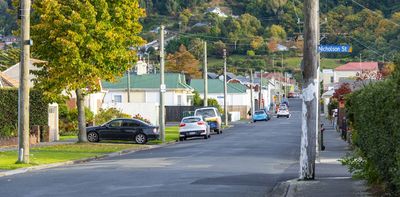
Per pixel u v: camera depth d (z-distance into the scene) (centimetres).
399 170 1387
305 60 2275
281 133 6600
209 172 2723
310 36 2261
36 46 4675
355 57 12244
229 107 13775
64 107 6706
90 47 4569
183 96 11419
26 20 3331
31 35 4656
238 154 3844
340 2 9956
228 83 14338
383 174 1702
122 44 4803
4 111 4838
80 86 4734
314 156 2306
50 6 4569
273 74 18988
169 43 15875
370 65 10550
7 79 6425
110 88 10831
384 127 1593
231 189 2141
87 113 6838
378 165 1750
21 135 3341
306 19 2267
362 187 2025
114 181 2392
